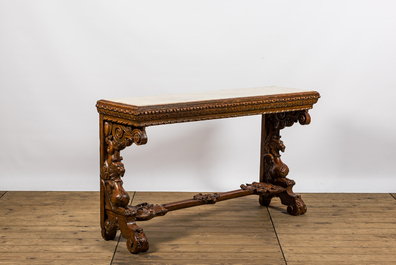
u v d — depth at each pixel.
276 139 4.33
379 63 4.94
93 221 4.02
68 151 4.99
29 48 4.75
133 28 4.80
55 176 5.02
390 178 5.11
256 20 4.87
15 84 4.81
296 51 4.93
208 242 3.59
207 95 3.65
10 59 4.76
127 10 4.77
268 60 4.94
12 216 4.11
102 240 3.62
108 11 4.75
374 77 4.97
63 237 3.66
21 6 4.68
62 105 4.89
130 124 3.09
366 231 3.84
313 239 3.66
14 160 4.96
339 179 5.13
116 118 3.21
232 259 3.29
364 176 5.13
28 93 4.84
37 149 4.96
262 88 4.24
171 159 5.08
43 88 4.84
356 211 4.35
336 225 3.97
